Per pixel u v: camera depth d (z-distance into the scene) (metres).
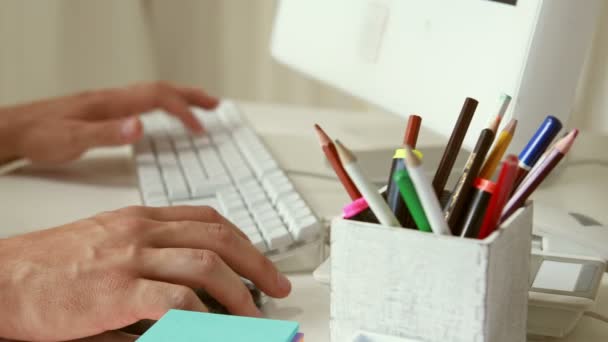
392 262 0.46
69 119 1.03
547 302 0.54
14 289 0.55
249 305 0.55
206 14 1.75
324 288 0.63
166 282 0.54
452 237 0.44
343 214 0.48
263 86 1.76
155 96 1.09
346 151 0.45
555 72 0.67
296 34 1.08
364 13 0.91
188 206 0.65
